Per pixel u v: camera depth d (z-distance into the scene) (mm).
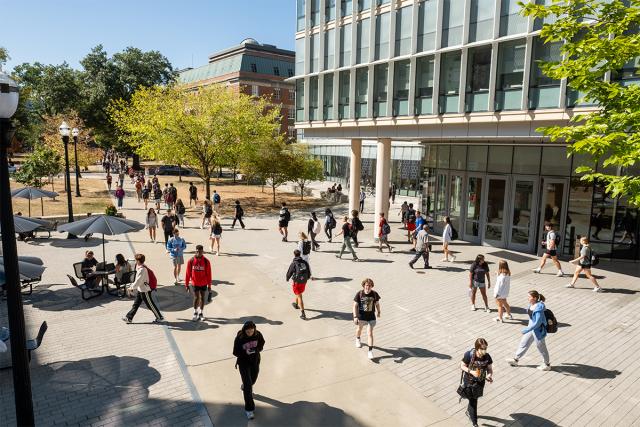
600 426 7383
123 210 29562
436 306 12867
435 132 20125
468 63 18344
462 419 7508
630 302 13359
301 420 7375
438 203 25031
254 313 12062
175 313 11953
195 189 32562
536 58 16250
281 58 79062
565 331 11227
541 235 19672
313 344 10219
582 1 10336
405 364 9359
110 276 15328
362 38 23172
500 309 11695
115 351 9719
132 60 58188
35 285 14156
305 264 11656
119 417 7375
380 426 7250
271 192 43875
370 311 9594
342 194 37969
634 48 9391
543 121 16484
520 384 8680
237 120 31125
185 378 8641
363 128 23594
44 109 65438
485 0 17625
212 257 18328
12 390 8219
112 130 58250
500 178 20969
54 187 41312
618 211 18562
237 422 7305
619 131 9773
